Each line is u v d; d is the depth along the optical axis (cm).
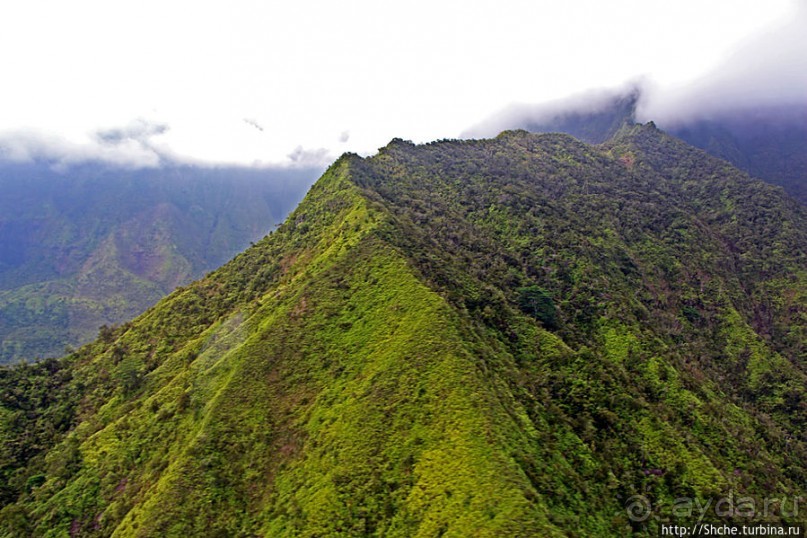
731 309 11938
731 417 7969
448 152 17675
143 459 6556
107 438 7094
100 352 9806
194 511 5406
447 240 10788
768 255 14938
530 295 9162
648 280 12112
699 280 12812
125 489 6284
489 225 12644
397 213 10944
